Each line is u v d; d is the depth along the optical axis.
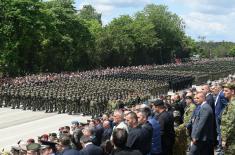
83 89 61.16
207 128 15.68
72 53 123.88
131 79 87.19
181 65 147.00
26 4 103.25
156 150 16.28
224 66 139.12
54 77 89.81
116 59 146.12
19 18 100.69
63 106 56.62
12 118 52.72
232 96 15.78
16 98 59.72
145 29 170.25
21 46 104.69
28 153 11.28
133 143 13.37
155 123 16.38
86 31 128.75
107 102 53.38
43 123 49.56
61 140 12.72
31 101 58.56
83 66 131.88
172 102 29.59
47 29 111.25
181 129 19.05
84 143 13.61
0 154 21.97
